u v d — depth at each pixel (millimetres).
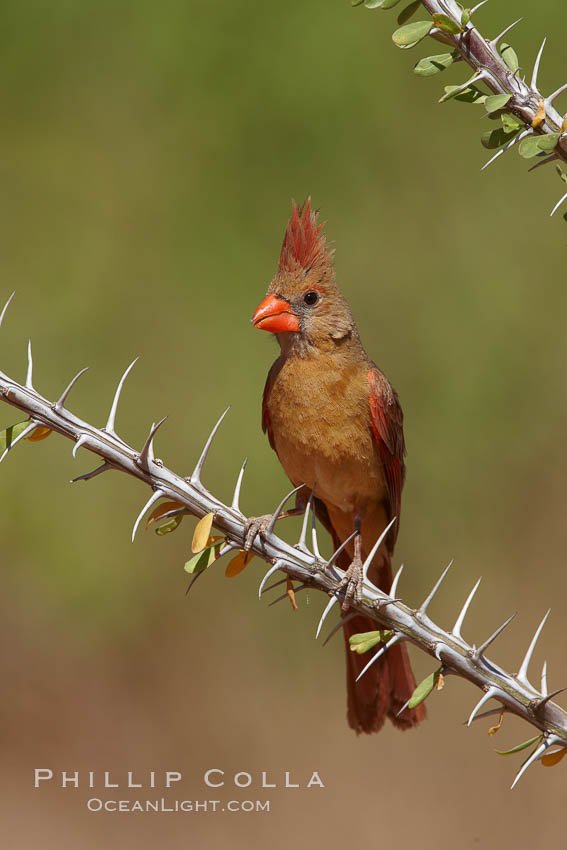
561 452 11953
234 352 12367
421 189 12867
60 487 11609
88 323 12578
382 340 12516
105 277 12805
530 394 12250
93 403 12188
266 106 13023
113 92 13375
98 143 13297
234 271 12750
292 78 12969
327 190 12883
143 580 11539
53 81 13383
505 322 12453
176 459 11836
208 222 12961
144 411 12172
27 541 11398
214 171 13062
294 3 13031
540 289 12531
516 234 12688
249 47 13078
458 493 12000
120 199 13141
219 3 13117
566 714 4152
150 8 13203
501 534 11836
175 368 12414
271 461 11742
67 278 12797
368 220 12852
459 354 12391
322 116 12898
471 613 11445
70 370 12359
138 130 13281
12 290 12672
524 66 12891
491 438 12164
